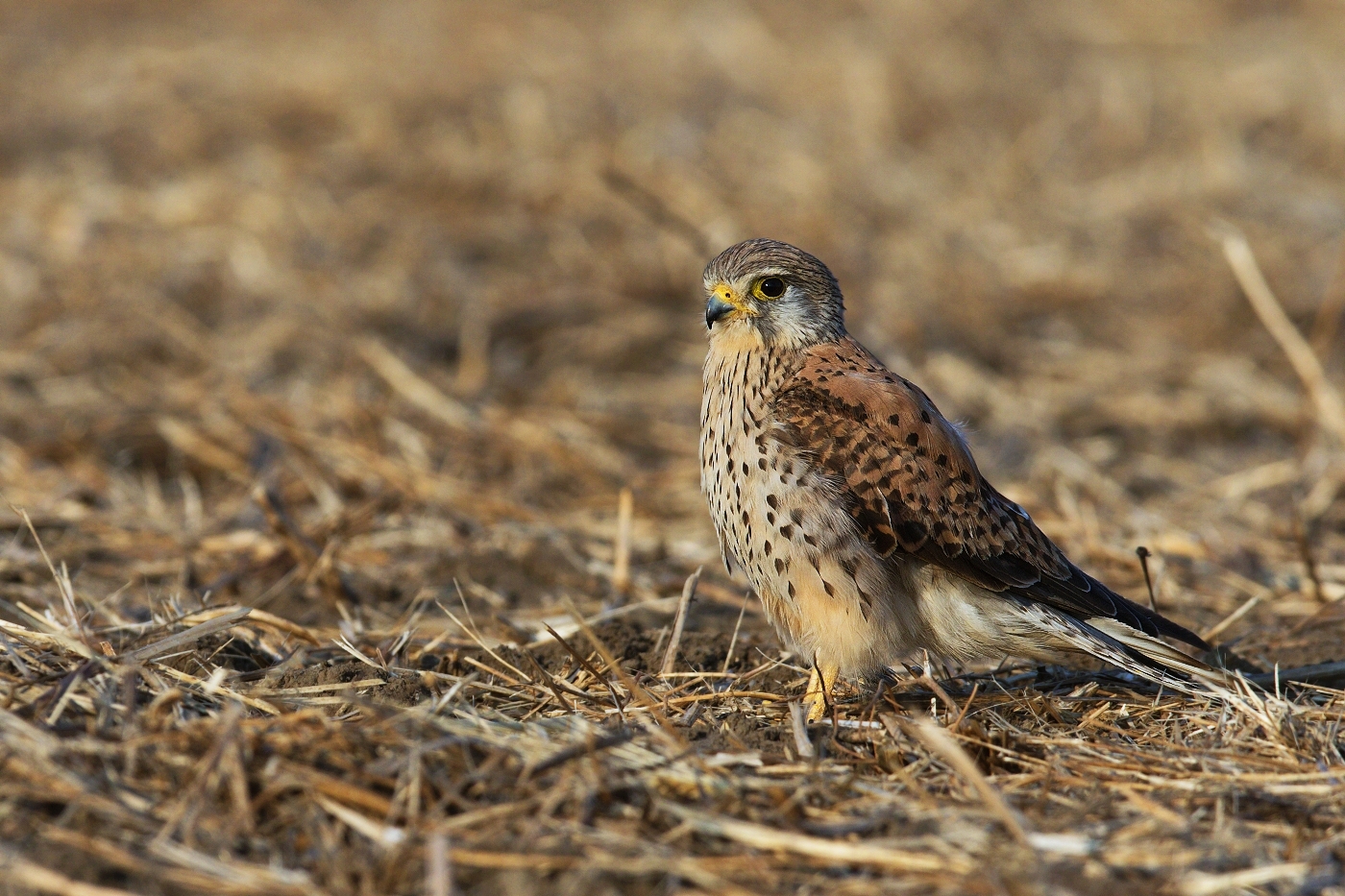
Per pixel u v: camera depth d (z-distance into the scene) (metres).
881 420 7.94
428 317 15.91
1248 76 23.16
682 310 16.53
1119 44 25.30
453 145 19.95
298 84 22.38
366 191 18.78
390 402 13.84
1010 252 18.00
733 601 9.92
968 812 6.12
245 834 5.80
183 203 18.14
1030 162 20.61
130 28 27.00
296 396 13.82
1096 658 8.05
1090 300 17.02
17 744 6.02
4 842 5.61
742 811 6.12
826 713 7.66
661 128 20.53
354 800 5.96
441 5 27.31
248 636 8.40
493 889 5.56
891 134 20.94
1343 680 8.13
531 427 13.31
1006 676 8.38
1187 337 16.22
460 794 6.13
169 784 6.02
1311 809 6.25
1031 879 5.54
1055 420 14.20
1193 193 19.52
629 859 5.65
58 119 21.77
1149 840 5.95
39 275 16.17
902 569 8.00
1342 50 24.34
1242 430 14.24
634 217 18.16
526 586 10.19
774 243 8.44
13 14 28.48
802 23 25.52
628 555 10.61
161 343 14.90
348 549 10.73
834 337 8.51
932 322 15.97
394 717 6.49
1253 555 10.95
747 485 8.05
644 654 8.54
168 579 10.00
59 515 11.00
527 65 23.33
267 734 6.33
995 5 26.78
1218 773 6.56
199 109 21.62
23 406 13.52
